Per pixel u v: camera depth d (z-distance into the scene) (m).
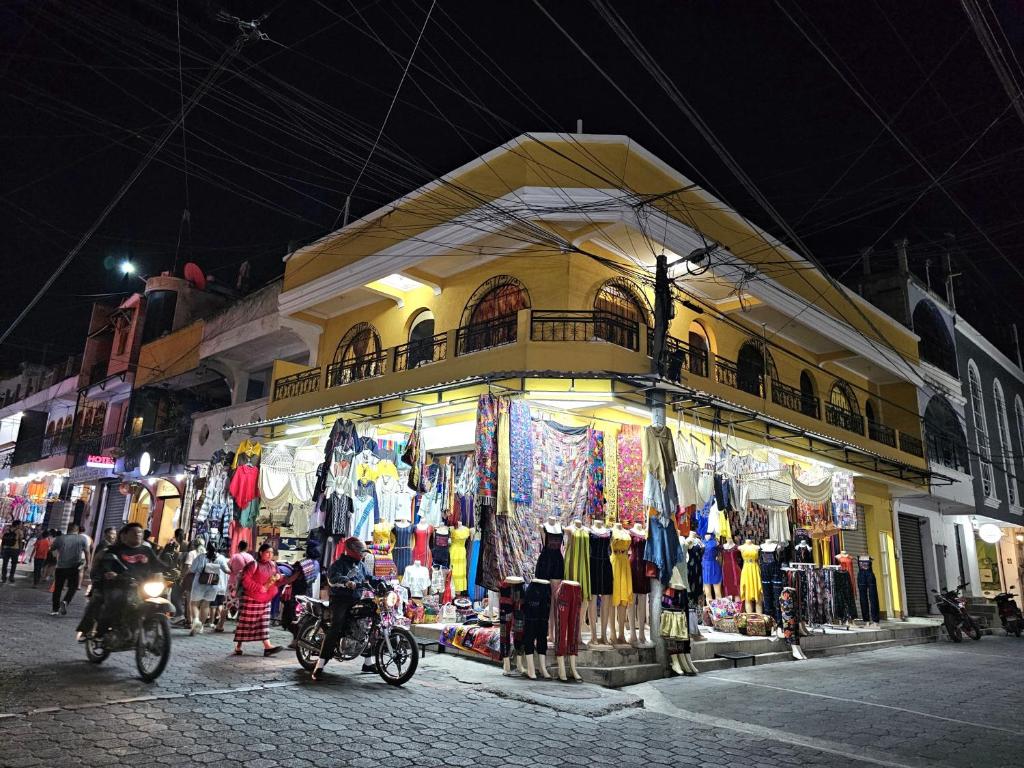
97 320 28.39
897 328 21.28
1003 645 17.28
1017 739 6.74
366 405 12.88
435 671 8.80
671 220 12.66
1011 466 28.05
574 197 11.81
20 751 4.70
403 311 15.30
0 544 20.14
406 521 12.95
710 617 13.46
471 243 12.90
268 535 15.32
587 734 6.22
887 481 19.50
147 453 20.55
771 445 15.00
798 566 14.40
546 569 8.91
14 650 8.51
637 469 11.06
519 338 11.59
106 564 7.59
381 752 5.24
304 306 16.14
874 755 5.99
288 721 5.91
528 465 10.36
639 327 11.70
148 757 4.77
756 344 16.84
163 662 6.92
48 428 32.22
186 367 21.84
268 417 16.53
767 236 15.40
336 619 7.81
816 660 12.49
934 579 22.84
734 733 6.55
